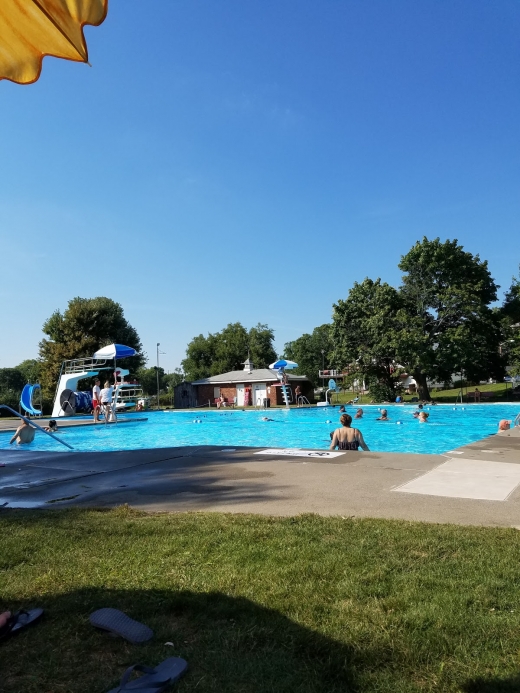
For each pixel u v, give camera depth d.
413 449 16.80
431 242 41.88
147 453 11.24
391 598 3.45
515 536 4.71
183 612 3.36
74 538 5.03
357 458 9.41
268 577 3.86
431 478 7.55
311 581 3.77
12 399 52.97
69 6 2.46
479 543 4.50
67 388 37.47
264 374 52.50
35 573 4.14
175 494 7.24
